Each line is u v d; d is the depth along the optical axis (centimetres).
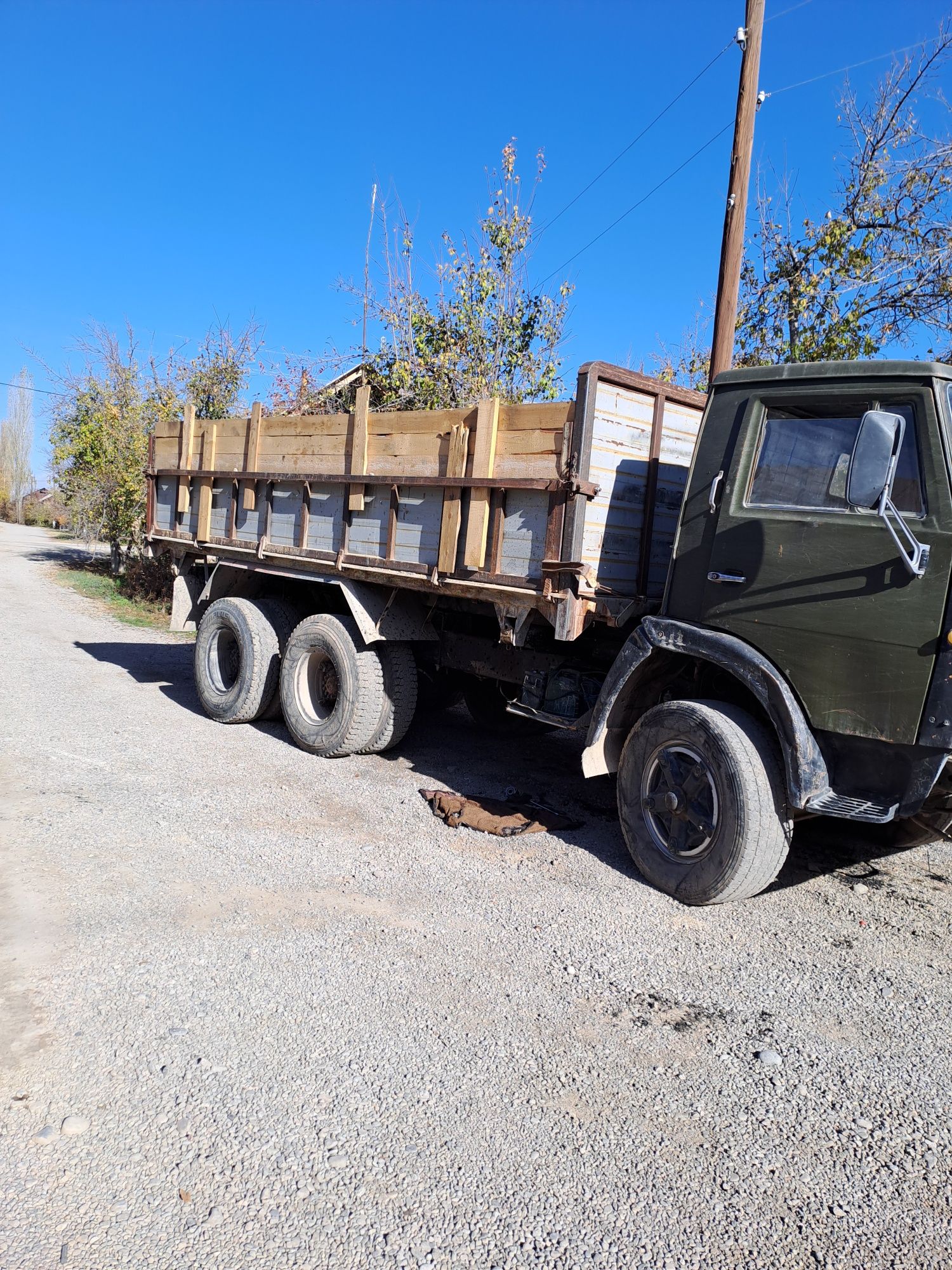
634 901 455
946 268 938
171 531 914
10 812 516
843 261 935
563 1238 236
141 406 2108
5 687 870
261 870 463
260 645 762
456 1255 228
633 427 528
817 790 415
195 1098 282
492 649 648
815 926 443
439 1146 268
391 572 624
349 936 397
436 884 461
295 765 664
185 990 344
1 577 2191
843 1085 313
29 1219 231
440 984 362
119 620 1512
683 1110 294
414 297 1306
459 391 1224
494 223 1234
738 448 455
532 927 420
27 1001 328
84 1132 264
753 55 802
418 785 634
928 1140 286
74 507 2681
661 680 509
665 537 564
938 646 378
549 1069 311
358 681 664
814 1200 257
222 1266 220
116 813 530
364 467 647
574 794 638
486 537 555
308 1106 282
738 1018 353
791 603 425
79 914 398
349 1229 234
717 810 439
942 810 433
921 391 394
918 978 394
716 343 834
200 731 754
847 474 403
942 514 382
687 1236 240
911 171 948
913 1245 242
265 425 763
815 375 430
